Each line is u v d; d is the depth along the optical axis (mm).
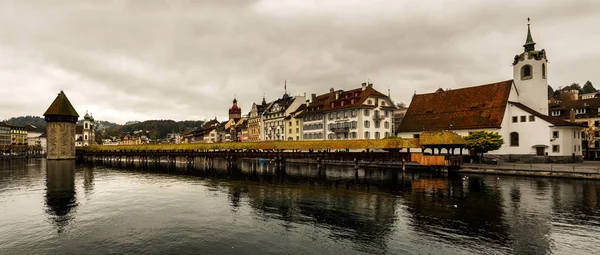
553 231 18938
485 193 29719
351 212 24078
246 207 26125
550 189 30562
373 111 70812
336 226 20766
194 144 75062
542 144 50219
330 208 25406
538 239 17766
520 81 58000
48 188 36750
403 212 23781
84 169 61594
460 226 20219
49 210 25641
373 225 20828
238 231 20062
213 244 17922
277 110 98812
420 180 38562
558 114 71312
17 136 161500
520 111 52812
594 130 66312
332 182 38625
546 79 56781
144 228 20812
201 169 59094
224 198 29828
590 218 21250
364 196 29734
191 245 17797
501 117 53312
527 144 51875
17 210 25688
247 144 64188
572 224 20109
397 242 17781
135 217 23406
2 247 17641
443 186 34094
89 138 145375
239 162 75625
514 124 53500
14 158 102875
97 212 24906
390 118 74438
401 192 31250
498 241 17594
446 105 64000
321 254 16375
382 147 46844
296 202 27750
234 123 141875
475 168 42750
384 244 17562
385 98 73438
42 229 20719
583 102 71938
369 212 23969
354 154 47906
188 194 32000
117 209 25828
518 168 39688
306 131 84938
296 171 52125
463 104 61281
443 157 42438
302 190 33438
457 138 43781
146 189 35344
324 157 50438
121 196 31297
